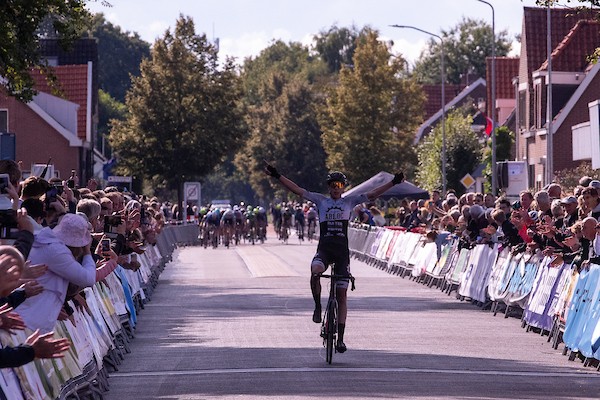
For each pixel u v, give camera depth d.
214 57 130.50
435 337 33.56
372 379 24.78
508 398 22.17
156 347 31.50
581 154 82.62
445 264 52.78
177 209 123.62
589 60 45.94
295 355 29.23
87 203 26.03
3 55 40.72
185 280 62.50
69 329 20.62
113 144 130.62
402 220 78.69
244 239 127.38
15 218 18.75
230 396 22.52
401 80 142.75
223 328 36.47
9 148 44.69
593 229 29.53
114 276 32.09
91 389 21.48
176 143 129.62
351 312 42.12
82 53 123.38
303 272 68.62
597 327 26.89
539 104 100.69
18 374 15.48
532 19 107.19
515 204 45.91
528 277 37.22
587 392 23.11
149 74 129.38
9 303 16.08
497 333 34.75
